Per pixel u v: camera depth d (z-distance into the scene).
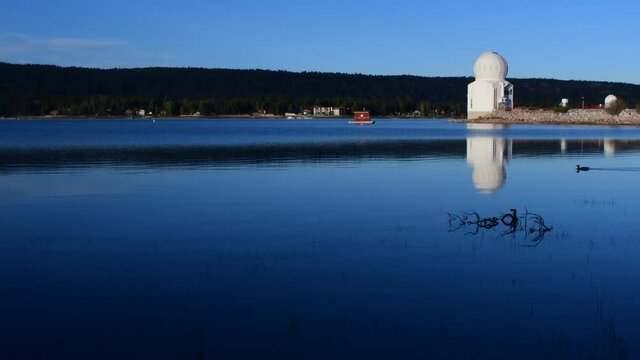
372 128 135.50
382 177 38.69
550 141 78.25
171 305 14.52
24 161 49.97
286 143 75.81
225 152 60.25
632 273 16.94
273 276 16.70
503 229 22.58
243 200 29.39
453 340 12.58
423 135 97.50
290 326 13.30
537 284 15.96
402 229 22.67
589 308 14.23
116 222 24.05
